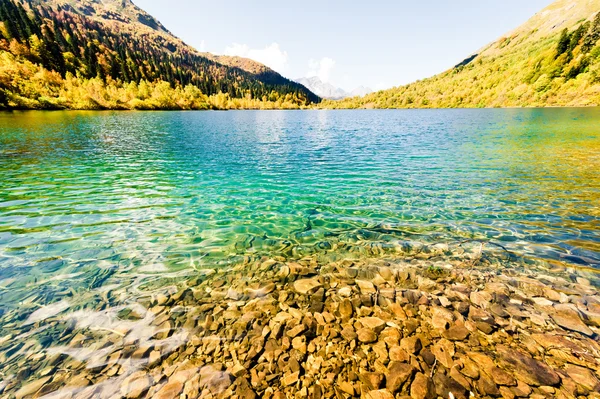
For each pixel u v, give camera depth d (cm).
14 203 1205
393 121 6650
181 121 6756
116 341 482
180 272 710
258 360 442
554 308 542
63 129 4041
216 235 930
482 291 603
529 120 4975
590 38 10450
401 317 530
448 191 1339
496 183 1438
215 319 537
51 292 623
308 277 680
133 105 12250
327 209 1155
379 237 895
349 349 458
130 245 856
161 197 1312
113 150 2553
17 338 489
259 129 4869
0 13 15650
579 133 3092
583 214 1024
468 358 431
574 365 412
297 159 2195
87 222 1023
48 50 15362
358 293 611
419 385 389
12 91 8350
